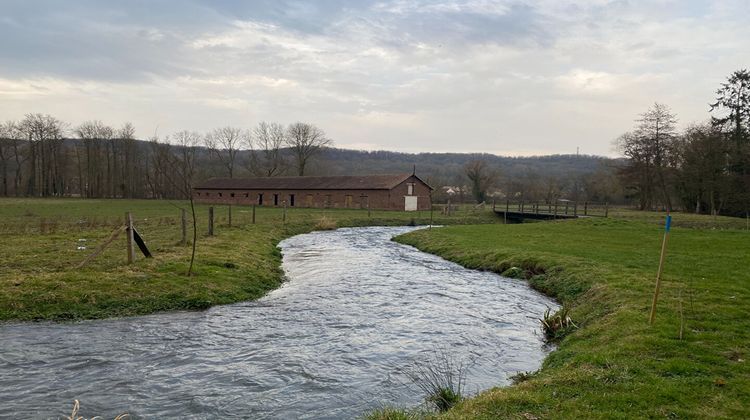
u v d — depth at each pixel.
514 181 104.44
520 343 10.52
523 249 22.25
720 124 53.16
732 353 7.91
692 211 56.22
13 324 10.91
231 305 13.52
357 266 21.30
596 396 6.52
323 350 9.84
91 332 10.62
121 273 14.29
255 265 18.41
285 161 107.44
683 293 12.02
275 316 12.44
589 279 15.03
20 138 91.81
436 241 28.69
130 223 15.69
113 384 7.91
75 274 13.84
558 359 8.74
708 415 5.86
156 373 8.44
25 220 35.59
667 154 57.56
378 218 52.47
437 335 11.02
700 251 20.02
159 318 11.88
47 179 94.44
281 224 39.78
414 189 72.31
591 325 10.52
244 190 84.62
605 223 34.09
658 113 58.06
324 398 7.55
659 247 21.88
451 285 16.98
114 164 98.62
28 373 8.28
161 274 14.69
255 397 7.55
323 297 14.82
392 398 7.56
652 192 60.00
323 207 72.44
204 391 7.73
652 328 9.26
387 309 13.39
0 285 12.47
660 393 6.49
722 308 10.55
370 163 157.25
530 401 6.51
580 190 96.31
